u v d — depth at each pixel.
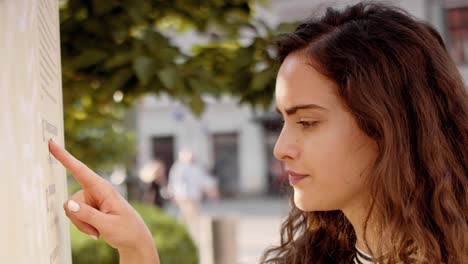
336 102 1.13
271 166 23.73
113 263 3.83
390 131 1.15
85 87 2.80
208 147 23.98
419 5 13.62
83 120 3.64
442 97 1.25
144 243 1.06
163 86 2.72
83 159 5.37
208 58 2.95
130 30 2.77
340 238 1.51
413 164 1.19
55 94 0.97
